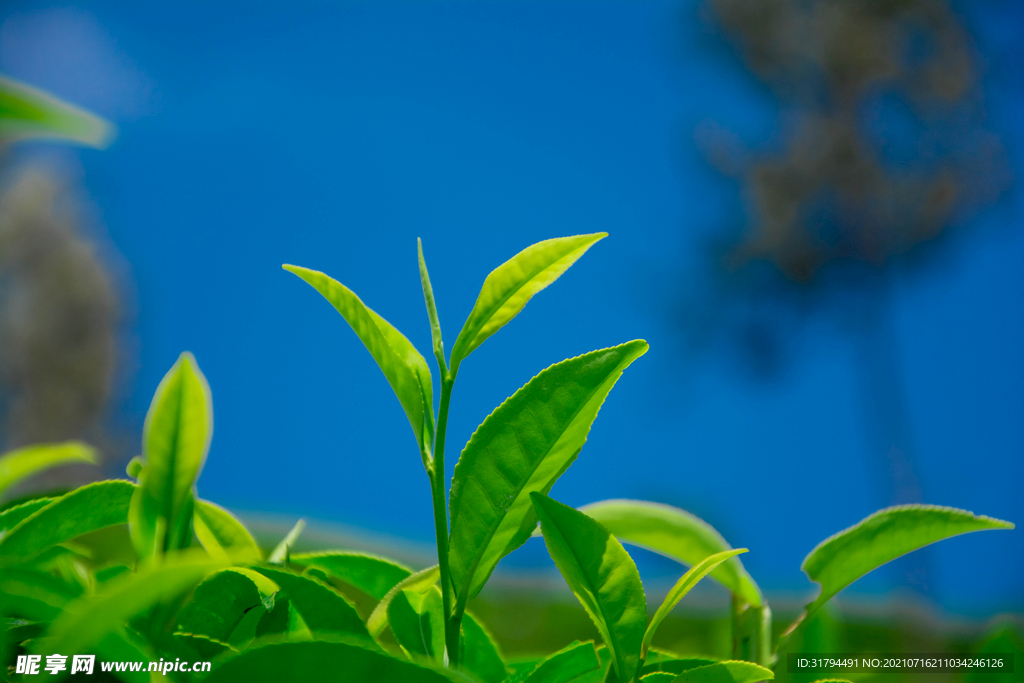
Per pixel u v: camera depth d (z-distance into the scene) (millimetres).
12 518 645
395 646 659
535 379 633
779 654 663
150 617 611
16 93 581
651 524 668
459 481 628
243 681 583
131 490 634
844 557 663
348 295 630
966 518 657
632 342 633
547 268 633
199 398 601
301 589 621
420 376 641
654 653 652
